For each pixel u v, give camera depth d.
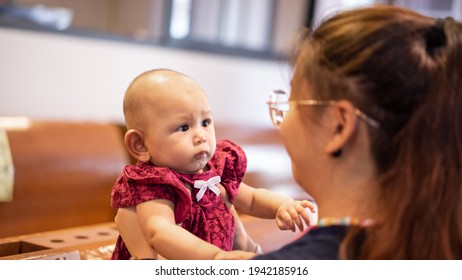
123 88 3.59
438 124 0.80
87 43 3.37
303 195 2.62
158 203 1.02
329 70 0.84
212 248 0.93
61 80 3.26
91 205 2.40
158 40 3.77
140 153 1.08
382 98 0.81
